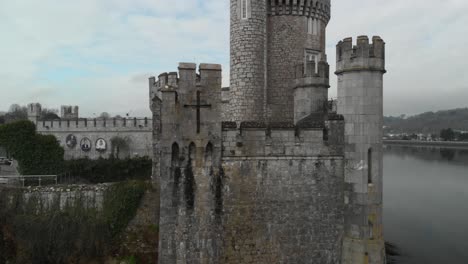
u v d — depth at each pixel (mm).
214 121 16750
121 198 26016
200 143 16672
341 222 17750
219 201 16906
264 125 17250
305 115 22125
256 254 17250
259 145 17203
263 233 17297
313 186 17594
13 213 26000
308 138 17562
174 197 16656
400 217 48375
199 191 16734
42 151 40594
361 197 17016
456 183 69812
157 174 26438
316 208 17625
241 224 17094
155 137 26500
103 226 25453
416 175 79375
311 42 28578
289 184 17453
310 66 22000
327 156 17672
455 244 38875
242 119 25719
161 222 16688
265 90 26656
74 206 26469
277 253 17422
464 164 93812
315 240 17656
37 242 25125
